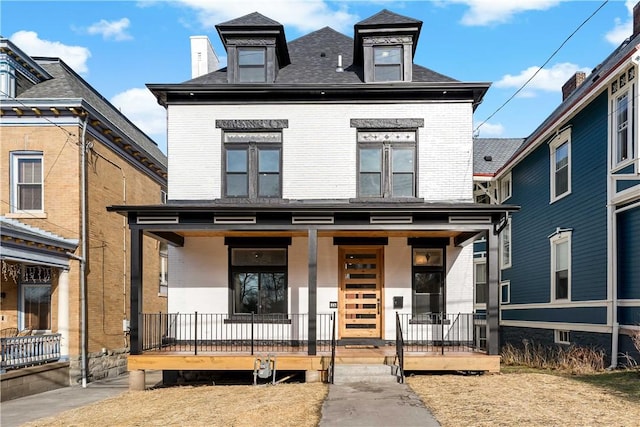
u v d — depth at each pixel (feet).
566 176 51.75
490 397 29.27
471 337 43.55
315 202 43.57
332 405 28.19
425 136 43.96
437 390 31.60
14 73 50.08
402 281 44.52
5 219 48.16
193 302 44.45
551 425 23.43
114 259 56.54
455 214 38.91
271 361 37.29
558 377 36.01
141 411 30.76
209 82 46.09
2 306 47.73
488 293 38.14
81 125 49.55
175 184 44.06
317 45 53.21
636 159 37.60
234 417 27.09
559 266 53.11
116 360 55.83
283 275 44.88
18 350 41.83
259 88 43.57
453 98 44.24
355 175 43.78
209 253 44.91
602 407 26.50
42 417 32.71
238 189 44.21
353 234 43.37
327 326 44.09
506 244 70.33
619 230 41.86
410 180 44.01
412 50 46.47
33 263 44.16
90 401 38.65
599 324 43.42
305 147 44.19
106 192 54.85
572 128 49.78
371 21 44.73
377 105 44.34
